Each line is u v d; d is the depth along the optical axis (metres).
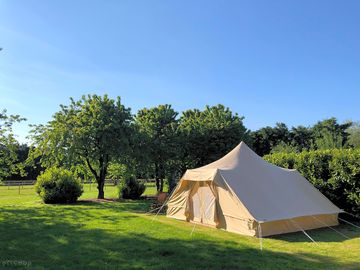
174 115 23.88
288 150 32.84
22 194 26.33
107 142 18.53
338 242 8.49
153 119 23.16
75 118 19.00
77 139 18.33
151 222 11.02
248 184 10.16
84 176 21.75
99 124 18.62
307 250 7.57
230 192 9.80
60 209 14.65
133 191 20.12
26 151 44.69
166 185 25.20
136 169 20.33
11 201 19.75
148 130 22.31
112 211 13.97
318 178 12.57
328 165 12.31
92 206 15.94
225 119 23.55
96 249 7.26
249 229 9.13
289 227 9.70
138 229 9.70
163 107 23.56
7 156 17.00
